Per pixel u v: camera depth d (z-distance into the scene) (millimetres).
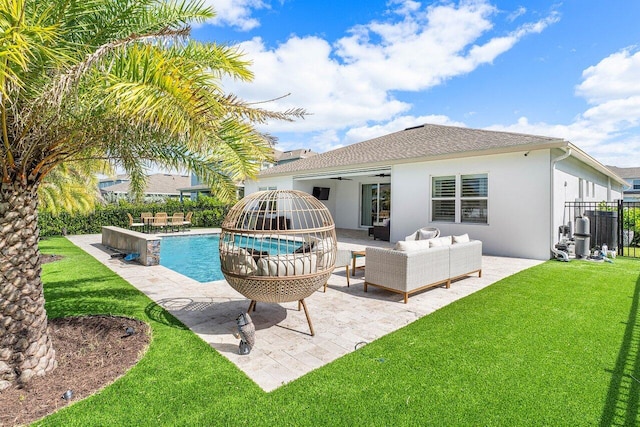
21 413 2541
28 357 3014
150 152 4234
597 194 16094
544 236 9266
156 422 2422
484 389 2852
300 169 16078
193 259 11312
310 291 4086
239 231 4105
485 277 7117
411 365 3268
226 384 2922
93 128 3186
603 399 2705
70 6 2639
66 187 10461
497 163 10133
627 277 6922
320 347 3717
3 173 2910
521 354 3486
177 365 3252
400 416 2502
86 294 5691
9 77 2078
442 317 4613
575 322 4371
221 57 3975
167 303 5234
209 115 2871
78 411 2551
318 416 2496
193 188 27984
